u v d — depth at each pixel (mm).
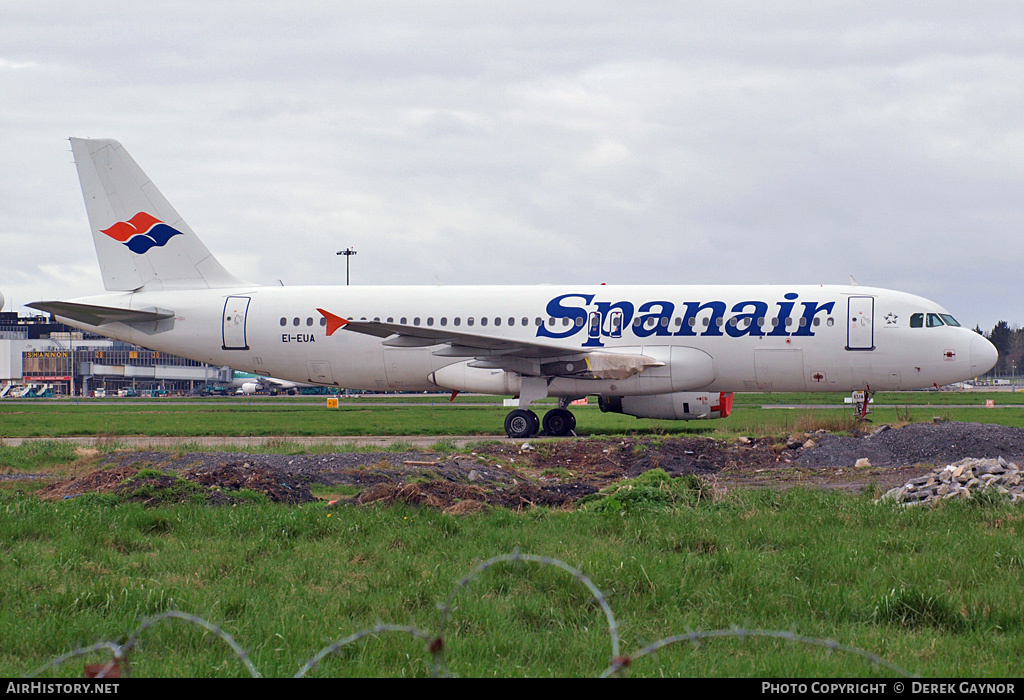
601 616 18656
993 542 24547
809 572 22031
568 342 66688
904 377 63219
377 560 23828
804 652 16547
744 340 64125
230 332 70875
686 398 68062
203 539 26609
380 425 81062
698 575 21625
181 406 138875
